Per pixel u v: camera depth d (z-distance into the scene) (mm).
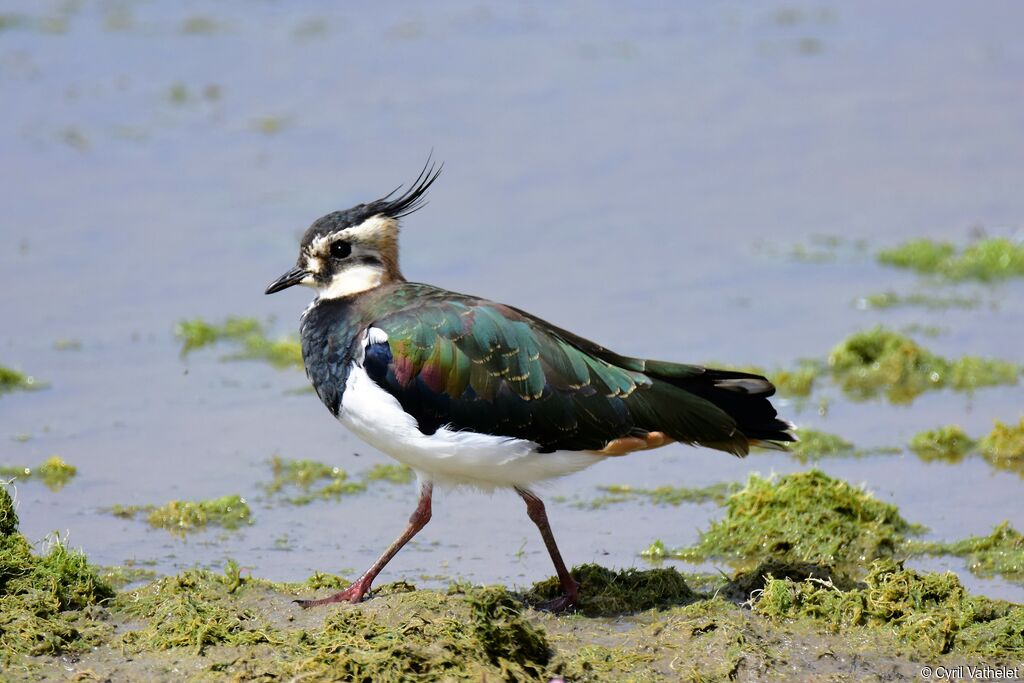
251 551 12688
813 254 20109
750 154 22984
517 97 24906
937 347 17469
